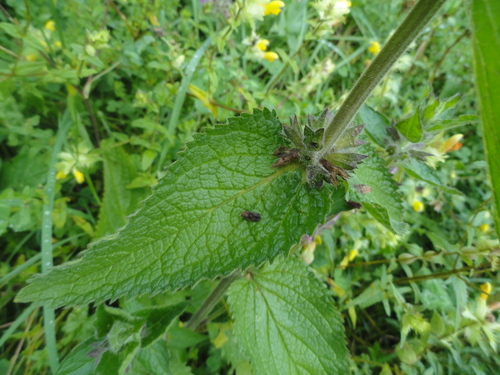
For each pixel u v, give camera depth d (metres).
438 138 0.15
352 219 0.22
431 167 0.15
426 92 0.13
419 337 0.21
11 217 0.19
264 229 0.10
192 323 0.17
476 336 0.18
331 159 0.10
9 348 0.20
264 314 0.14
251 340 0.14
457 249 0.18
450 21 0.27
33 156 0.22
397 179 0.16
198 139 0.10
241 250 0.09
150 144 0.22
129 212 0.21
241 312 0.14
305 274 0.15
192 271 0.09
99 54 0.23
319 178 0.10
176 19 0.29
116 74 0.25
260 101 0.24
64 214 0.20
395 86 0.24
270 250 0.09
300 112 0.24
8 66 0.18
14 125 0.22
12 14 0.23
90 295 0.09
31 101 0.23
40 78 0.20
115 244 0.09
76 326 0.19
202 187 0.10
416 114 0.13
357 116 0.15
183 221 0.09
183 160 0.10
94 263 0.09
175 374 0.17
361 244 0.22
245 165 0.10
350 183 0.12
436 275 0.19
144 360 0.14
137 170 0.23
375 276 0.24
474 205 0.26
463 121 0.12
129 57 0.24
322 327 0.14
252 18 0.19
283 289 0.14
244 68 0.27
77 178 0.20
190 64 0.22
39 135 0.21
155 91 0.21
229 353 0.19
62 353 0.19
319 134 0.09
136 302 0.17
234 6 0.19
